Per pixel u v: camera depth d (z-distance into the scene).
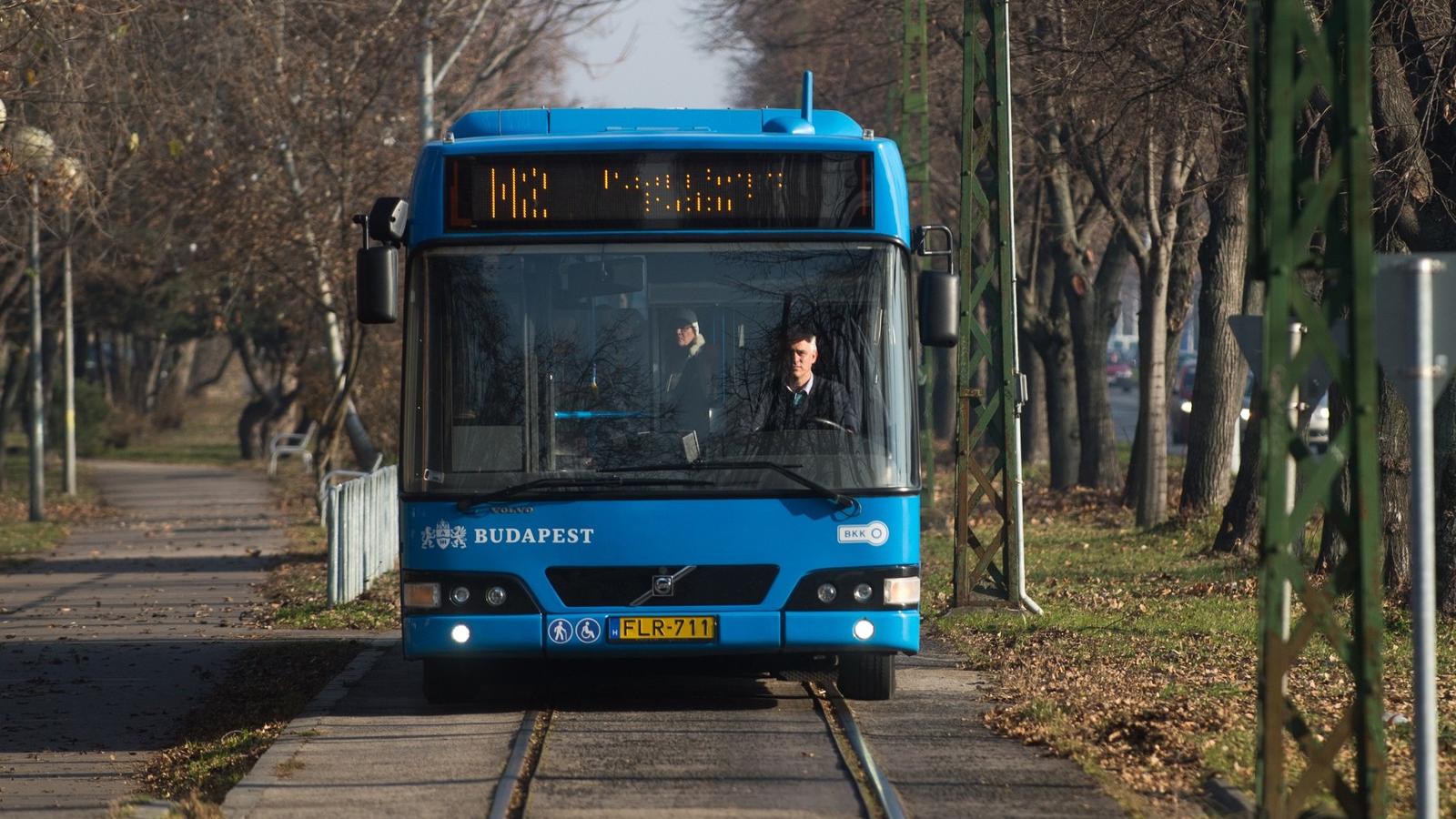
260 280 77.31
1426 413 16.39
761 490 25.28
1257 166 17.62
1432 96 35.50
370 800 20.80
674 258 25.73
